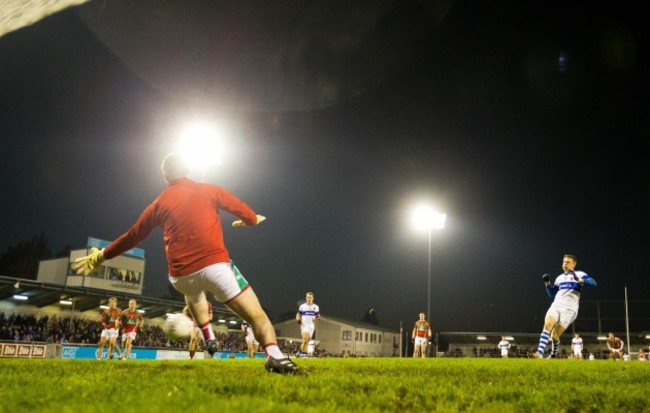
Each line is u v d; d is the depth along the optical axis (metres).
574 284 13.31
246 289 5.08
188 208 4.89
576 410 3.43
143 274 55.28
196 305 5.77
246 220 5.24
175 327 4.94
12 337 34.19
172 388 3.66
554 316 13.25
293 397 3.44
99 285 51.28
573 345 33.28
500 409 3.20
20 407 2.88
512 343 68.38
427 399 3.51
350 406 3.14
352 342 74.75
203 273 4.82
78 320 41.31
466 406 3.39
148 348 34.34
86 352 31.31
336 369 6.42
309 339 20.70
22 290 34.91
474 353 67.56
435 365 7.98
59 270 51.59
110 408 2.73
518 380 5.30
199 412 2.65
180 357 36.31
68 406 2.84
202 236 4.85
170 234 4.91
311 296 20.91
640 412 3.38
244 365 7.25
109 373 5.18
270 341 5.11
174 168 5.12
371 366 7.22
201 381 4.21
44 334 36.31
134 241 5.03
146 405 2.83
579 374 6.41
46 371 5.35
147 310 44.12
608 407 3.43
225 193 5.16
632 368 8.12
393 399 3.49
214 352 5.79
